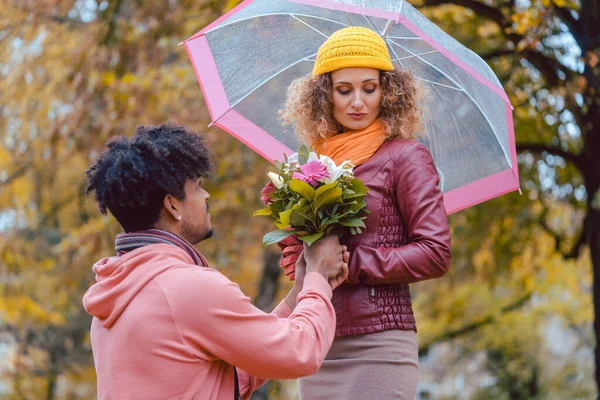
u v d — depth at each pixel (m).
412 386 3.47
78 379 16.53
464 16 10.07
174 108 10.88
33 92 11.10
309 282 3.22
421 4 8.77
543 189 10.98
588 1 7.84
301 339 3.02
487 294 16.00
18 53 11.01
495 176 4.16
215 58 4.21
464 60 3.55
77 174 11.96
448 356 20.36
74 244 12.51
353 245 3.41
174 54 11.55
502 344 18.09
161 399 2.90
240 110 4.18
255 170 11.59
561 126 9.94
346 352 3.45
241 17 4.03
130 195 3.04
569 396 17.77
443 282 13.98
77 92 10.59
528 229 11.75
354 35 3.49
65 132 10.62
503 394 18.48
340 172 3.28
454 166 4.16
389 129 3.50
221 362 3.08
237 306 2.96
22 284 13.70
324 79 3.54
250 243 12.44
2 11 10.54
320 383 3.49
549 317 18.94
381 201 3.41
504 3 8.70
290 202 3.30
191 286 2.95
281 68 4.14
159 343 2.91
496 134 4.06
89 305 3.05
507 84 9.58
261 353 2.94
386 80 3.53
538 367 18.27
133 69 10.70
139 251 3.03
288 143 4.16
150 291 2.96
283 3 3.96
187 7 9.94
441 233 3.32
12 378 16.00
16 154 11.88
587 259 13.91
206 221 3.22
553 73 8.62
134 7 10.01
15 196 12.84
